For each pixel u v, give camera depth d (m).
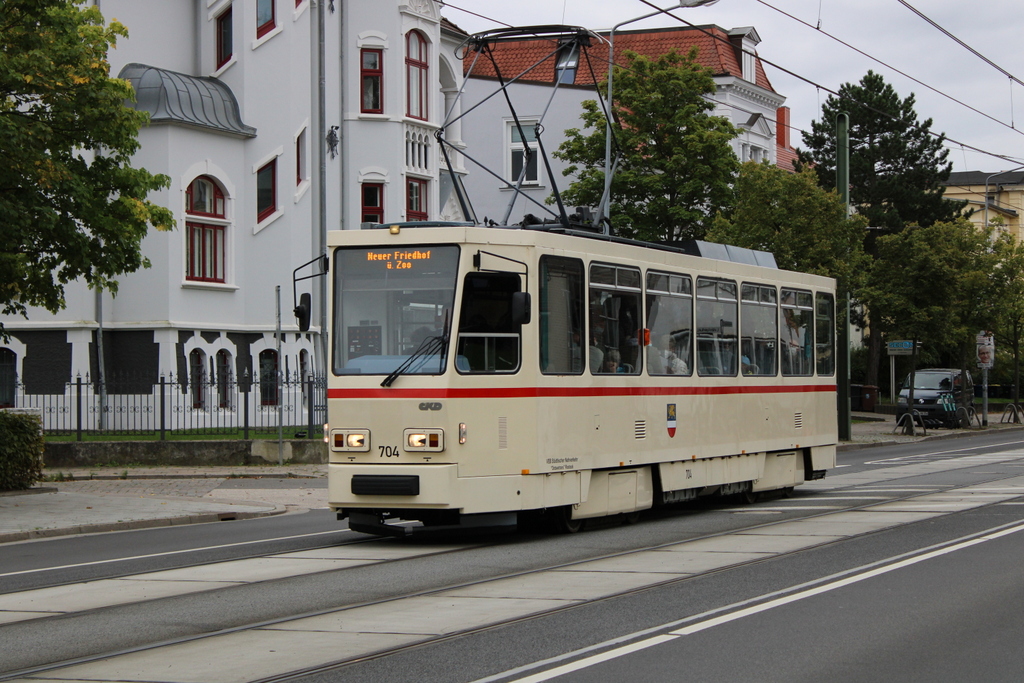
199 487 22.30
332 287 13.46
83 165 20.62
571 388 13.96
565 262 13.97
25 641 8.28
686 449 16.22
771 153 53.47
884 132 58.72
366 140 35.19
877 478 22.53
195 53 34.59
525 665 7.28
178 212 30.95
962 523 14.57
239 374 32.81
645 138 35.38
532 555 12.35
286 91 33.62
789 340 19.41
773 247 31.84
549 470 13.56
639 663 7.30
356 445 13.11
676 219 35.34
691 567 11.24
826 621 8.59
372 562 11.94
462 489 12.84
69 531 15.65
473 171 49.69
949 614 8.86
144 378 30.56
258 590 10.27
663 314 15.88
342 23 35.19
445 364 12.89
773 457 18.78
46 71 18.39
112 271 20.69
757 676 6.98
